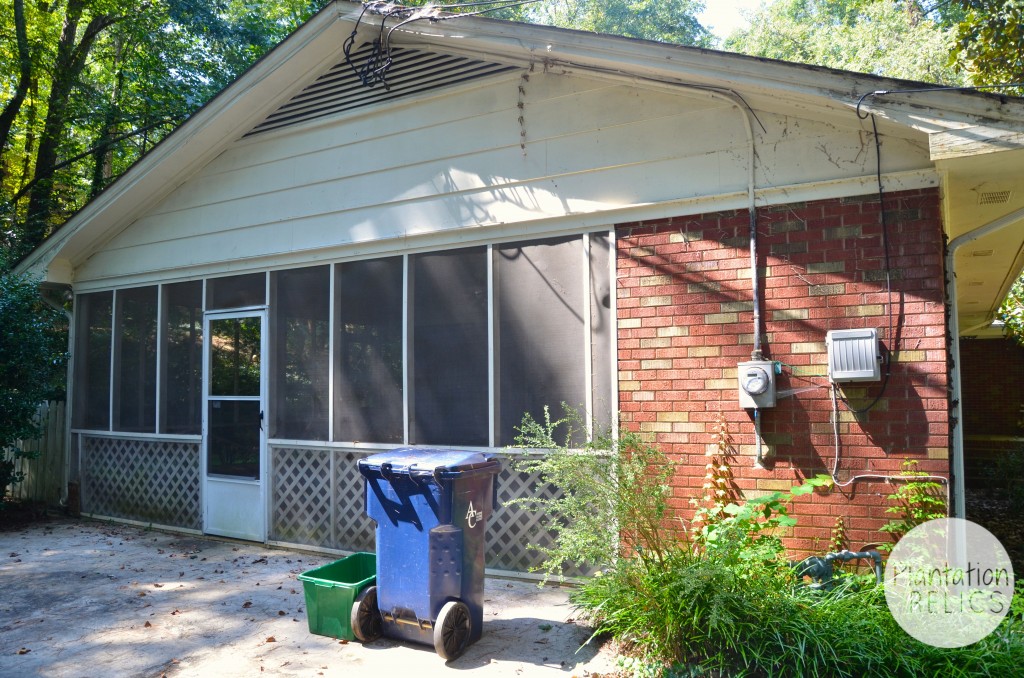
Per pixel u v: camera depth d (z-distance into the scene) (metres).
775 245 5.08
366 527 6.67
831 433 4.84
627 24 31.34
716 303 5.25
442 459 4.42
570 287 5.81
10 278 8.62
